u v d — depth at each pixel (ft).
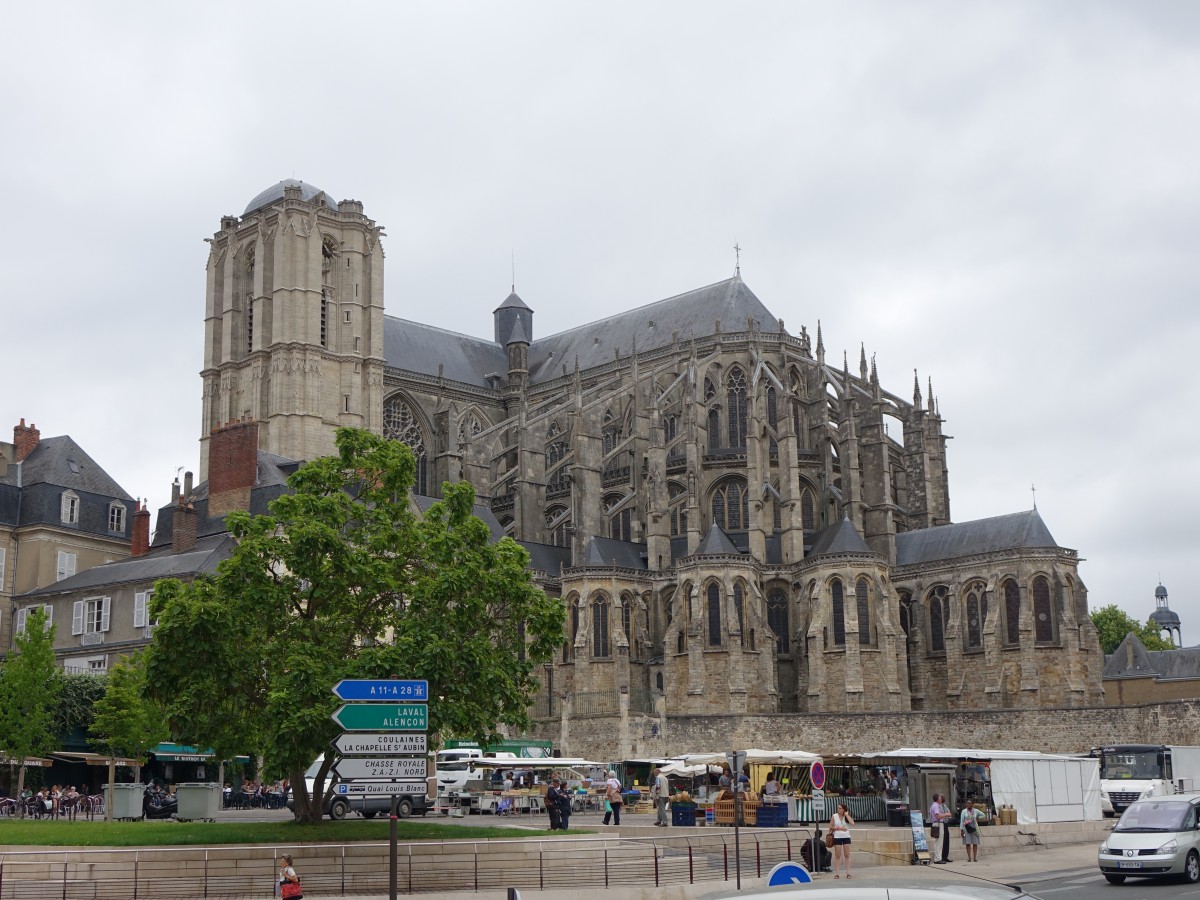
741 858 174.81
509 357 515.50
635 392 416.26
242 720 171.01
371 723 106.11
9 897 138.21
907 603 382.42
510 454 443.73
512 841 155.74
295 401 423.23
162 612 167.94
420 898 138.21
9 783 269.03
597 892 143.64
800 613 373.20
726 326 454.81
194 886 142.72
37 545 362.74
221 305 453.58
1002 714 320.50
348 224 448.65
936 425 422.41
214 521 318.45
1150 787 253.24
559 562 399.03
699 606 359.25
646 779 317.01
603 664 364.99
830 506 401.29
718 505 407.64
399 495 185.37
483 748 174.29
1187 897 126.93
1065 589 354.13
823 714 339.36
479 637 174.81
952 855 195.83
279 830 167.63
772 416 422.41
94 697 273.95
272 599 167.22
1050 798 230.48
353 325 443.73
